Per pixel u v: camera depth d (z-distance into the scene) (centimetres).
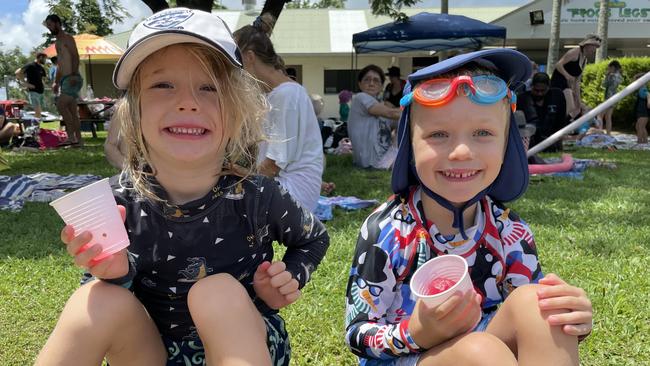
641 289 299
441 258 142
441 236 169
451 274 141
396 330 151
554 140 532
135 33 153
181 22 151
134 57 148
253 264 168
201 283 145
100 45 1658
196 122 151
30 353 233
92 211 134
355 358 230
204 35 149
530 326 137
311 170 334
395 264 167
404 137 169
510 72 166
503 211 175
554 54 1681
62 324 136
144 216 156
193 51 151
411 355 153
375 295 166
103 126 1591
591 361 226
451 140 156
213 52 155
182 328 163
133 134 159
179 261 157
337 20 2406
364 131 762
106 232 136
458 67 159
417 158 161
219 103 156
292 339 245
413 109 164
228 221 161
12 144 1038
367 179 670
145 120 152
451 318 137
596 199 532
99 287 144
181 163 153
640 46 2430
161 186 159
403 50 1326
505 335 146
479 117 154
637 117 1139
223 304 138
